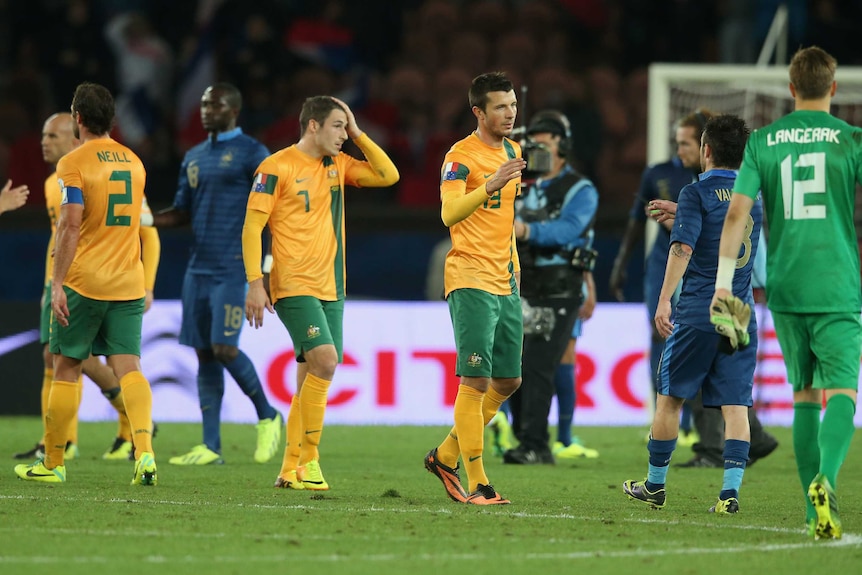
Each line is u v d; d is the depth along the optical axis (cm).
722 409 2306
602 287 4694
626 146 5891
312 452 2564
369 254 4741
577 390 4403
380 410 4362
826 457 1897
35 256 4659
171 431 4031
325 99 2570
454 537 1928
